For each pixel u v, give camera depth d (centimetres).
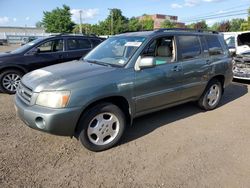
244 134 443
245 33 1028
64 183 301
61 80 341
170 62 446
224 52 571
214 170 330
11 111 541
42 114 320
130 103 390
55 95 323
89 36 832
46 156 358
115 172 324
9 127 454
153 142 406
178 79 456
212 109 569
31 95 339
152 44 427
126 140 412
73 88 331
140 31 483
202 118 517
